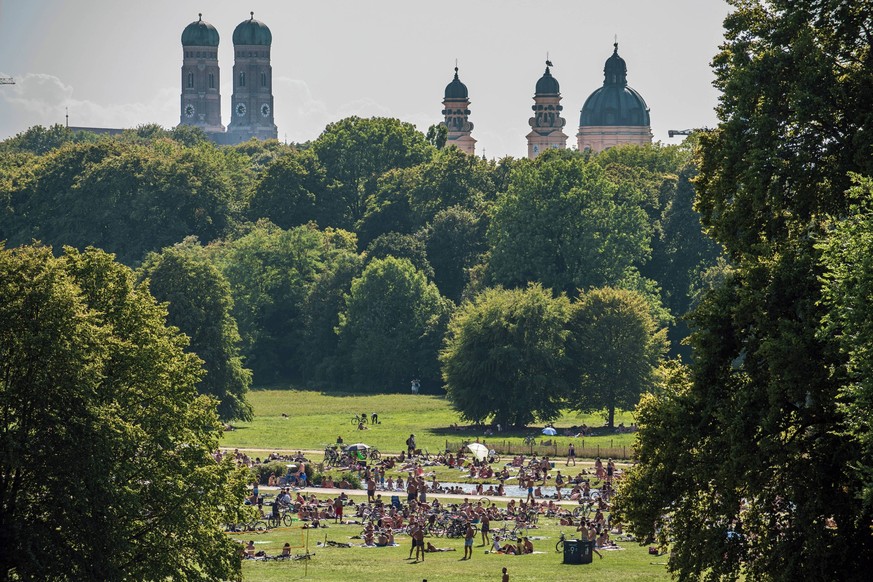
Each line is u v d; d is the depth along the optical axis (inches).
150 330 5767.7
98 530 5059.1
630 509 5044.3
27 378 5132.9
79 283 5748.0
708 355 4985.2
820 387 4569.4
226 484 5698.8
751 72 5423.2
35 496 5132.9
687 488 4968.0
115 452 5206.7
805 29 5398.6
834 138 5310.0
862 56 5467.5
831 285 4360.2
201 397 5846.5
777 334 4756.4
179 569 5438.0
